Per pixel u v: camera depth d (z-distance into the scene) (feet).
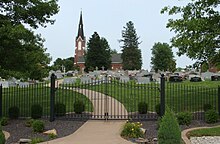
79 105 50.57
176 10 54.95
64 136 37.09
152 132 38.65
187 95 66.39
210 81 119.34
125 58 279.08
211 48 51.98
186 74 153.58
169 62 247.91
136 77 126.11
